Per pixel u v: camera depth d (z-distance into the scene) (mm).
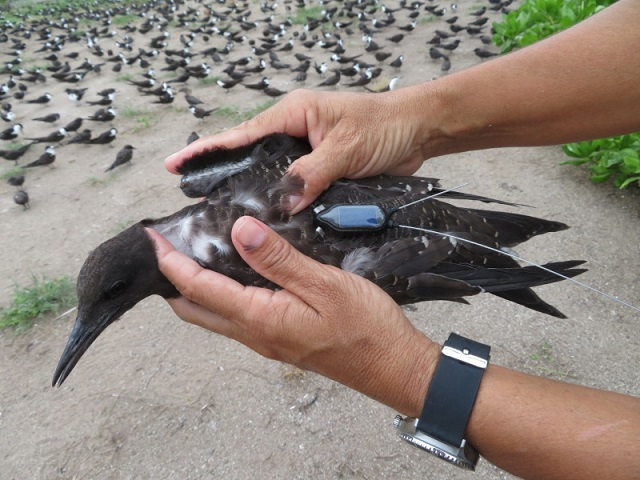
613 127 295
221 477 414
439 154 338
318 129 310
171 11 2590
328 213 280
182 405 472
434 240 286
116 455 440
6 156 1010
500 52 1181
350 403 457
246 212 291
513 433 203
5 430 472
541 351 475
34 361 543
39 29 2504
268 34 1739
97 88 1493
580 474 193
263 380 485
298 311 234
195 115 1072
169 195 819
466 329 508
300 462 417
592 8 930
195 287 252
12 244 747
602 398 205
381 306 233
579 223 612
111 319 298
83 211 810
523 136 318
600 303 513
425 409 215
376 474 403
